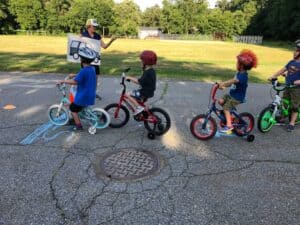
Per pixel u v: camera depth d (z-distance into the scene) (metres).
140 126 6.29
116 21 72.94
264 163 4.95
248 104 8.19
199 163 4.88
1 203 3.80
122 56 20.11
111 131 6.03
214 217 3.63
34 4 66.00
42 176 4.39
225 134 6.01
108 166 4.71
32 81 10.23
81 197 3.94
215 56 23.53
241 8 80.38
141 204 3.83
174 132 6.09
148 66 5.64
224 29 74.94
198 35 74.50
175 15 78.81
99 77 11.10
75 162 4.80
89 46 7.79
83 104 5.66
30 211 3.67
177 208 3.77
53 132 5.92
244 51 5.48
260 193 4.13
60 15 68.62
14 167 4.62
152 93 5.73
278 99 6.21
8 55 17.62
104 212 3.68
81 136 5.76
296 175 4.62
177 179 4.40
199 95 8.93
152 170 4.62
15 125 6.24
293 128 6.38
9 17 66.06
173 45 37.53
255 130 6.34
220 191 4.14
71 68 12.52
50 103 7.77
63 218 3.57
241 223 3.55
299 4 53.16
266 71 13.85
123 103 6.73
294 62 6.21
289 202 3.95
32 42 33.22
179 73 12.55
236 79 5.42
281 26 58.78
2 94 8.53
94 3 69.50
